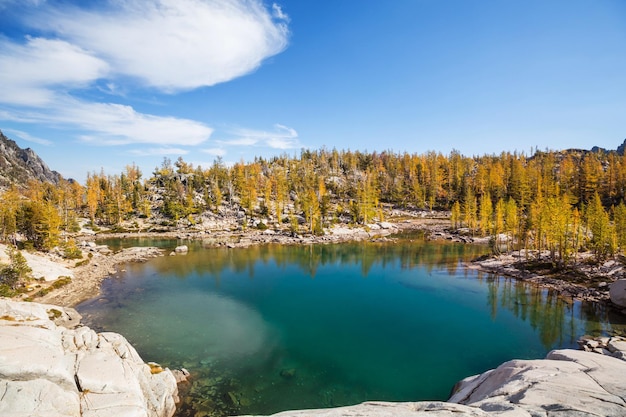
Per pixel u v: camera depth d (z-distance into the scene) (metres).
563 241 61.62
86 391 17.59
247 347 31.41
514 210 87.75
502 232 97.81
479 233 104.69
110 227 121.25
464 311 41.56
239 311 41.19
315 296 47.62
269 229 120.12
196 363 28.09
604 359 17.80
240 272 62.19
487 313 40.81
